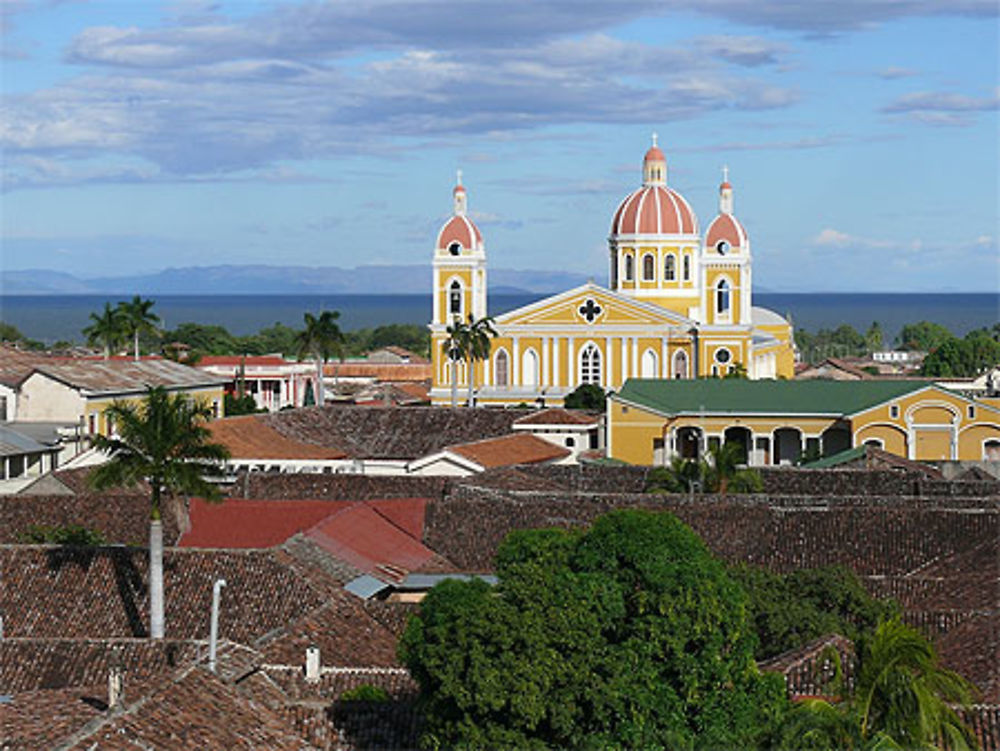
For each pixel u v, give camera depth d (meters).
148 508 111.38
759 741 60.25
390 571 96.06
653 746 60.41
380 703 65.62
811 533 103.12
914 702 60.06
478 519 107.94
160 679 60.72
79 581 88.31
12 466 140.50
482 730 60.66
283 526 107.38
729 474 127.00
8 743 55.62
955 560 96.88
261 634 83.31
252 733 58.47
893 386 179.88
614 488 130.88
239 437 159.75
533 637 61.09
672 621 62.88
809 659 70.00
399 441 171.25
